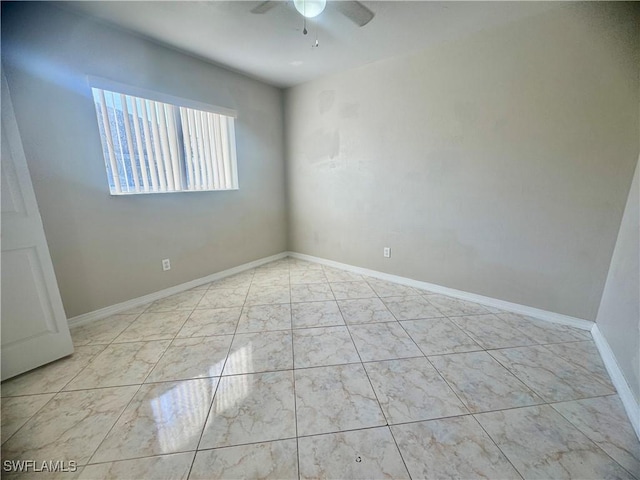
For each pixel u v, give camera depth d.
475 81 2.35
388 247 3.19
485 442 1.25
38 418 1.37
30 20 1.84
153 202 2.63
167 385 1.60
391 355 1.87
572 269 2.15
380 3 1.88
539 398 1.49
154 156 2.62
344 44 2.48
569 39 1.94
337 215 3.58
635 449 1.21
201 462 1.17
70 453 1.21
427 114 2.66
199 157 3.02
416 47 2.56
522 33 2.10
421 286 3.00
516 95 2.19
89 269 2.27
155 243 2.69
